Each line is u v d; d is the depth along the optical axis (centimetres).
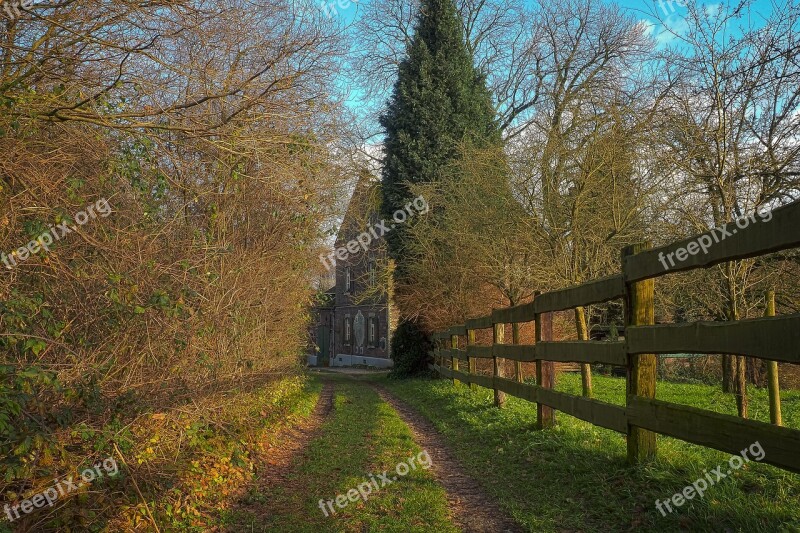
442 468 684
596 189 1079
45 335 428
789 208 320
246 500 566
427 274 1881
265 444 791
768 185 809
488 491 571
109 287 475
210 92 528
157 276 555
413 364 2291
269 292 991
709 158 800
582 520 455
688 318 1099
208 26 561
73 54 498
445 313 1877
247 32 590
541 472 598
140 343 530
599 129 1074
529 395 820
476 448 770
